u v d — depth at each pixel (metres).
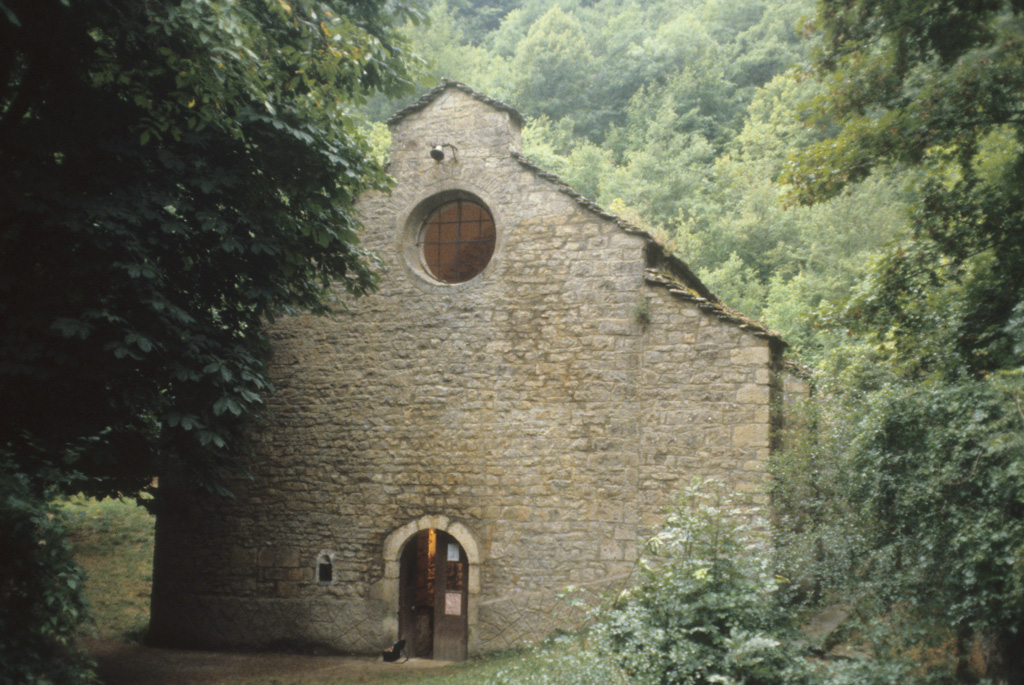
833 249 29.05
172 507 13.50
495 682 7.97
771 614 7.15
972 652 8.78
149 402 10.09
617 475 11.43
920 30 9.09
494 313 12.36
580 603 7.82
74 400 9.09
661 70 42.97
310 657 12.56
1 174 8.02
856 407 9.54
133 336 8.13
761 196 33.28
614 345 11.67
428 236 13.27
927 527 7.91
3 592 6.96
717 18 47.34
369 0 10.09
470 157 12.77
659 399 11.34
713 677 6.22
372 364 12.94
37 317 8.19
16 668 6.87
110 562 16.73
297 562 12.96
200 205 9.24
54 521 7.57
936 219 9.59
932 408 8.15
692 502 10.70
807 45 41.38
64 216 7.99
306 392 13.22
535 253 12.23
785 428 11.52
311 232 9.63
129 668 11.87
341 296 13.20
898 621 7.79
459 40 44.41
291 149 9.30
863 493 8.60
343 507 12.84
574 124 39.91
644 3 51.44
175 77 8.00
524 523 11.80
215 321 10.29
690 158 37.00
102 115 8.52
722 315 11.14
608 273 11.84
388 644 12.36
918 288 10.06
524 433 11.99
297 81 8.79
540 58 41.00
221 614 13.20
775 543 8.64
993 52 8.87
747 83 43.28
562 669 7.03
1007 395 7.30
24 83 8.35
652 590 7.41
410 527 12.41
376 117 32.72
